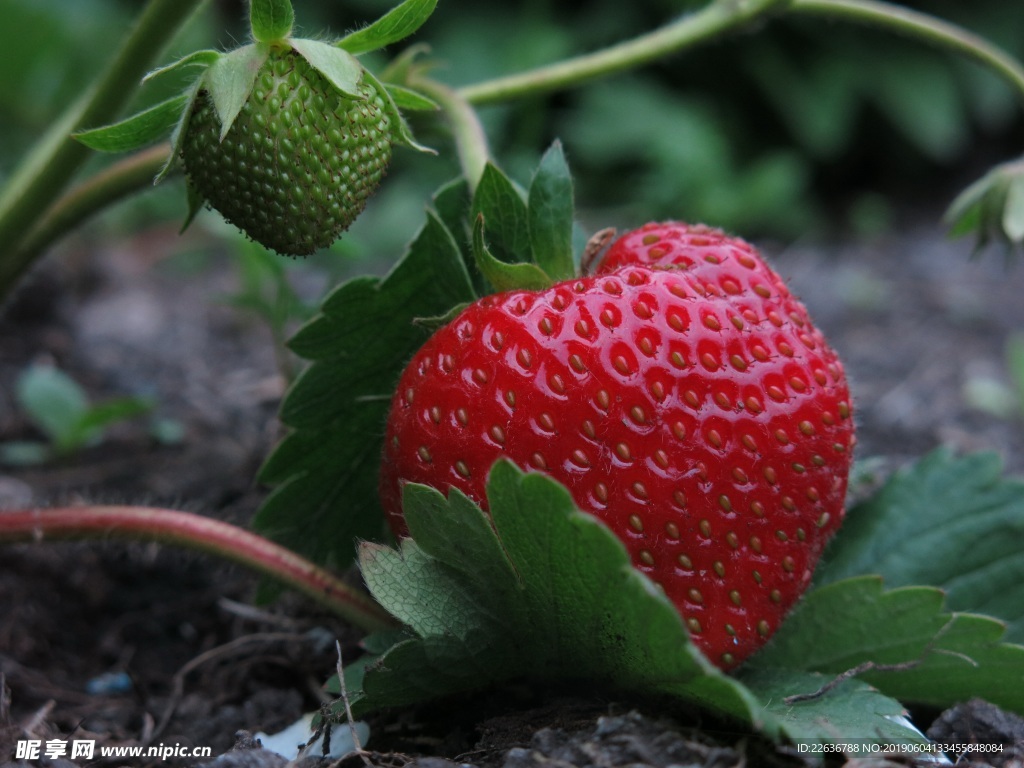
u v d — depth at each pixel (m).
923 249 0.59
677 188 0.59
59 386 0.29
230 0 0.64
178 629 0.24
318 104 0.19
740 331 0.19
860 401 0.37
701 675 0.18
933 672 0.20
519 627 0.19
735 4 0.24
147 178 0.24
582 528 0.17
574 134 0.63
